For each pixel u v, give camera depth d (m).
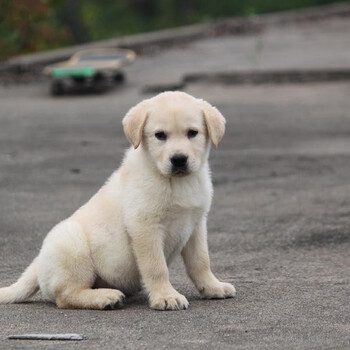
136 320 8.01
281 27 47.31
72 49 36.06
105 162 17.31
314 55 34.56
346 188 14.83
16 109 25.20
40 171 16.59
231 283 9.52
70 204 13.91
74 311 8.48
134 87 28.72
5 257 10.88
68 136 20.55
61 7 44.81
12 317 8.25
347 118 22.59
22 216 13.13
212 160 17.61
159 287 8.54
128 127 8.61
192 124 8.49
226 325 7.75
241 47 38.44
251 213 13.20
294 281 9.52
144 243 8.49
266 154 18.16
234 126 21.83
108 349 7.05
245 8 60.06
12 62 32.06
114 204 8.66
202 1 62.22
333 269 10.05
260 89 28.17
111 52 32.28
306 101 25.62
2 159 17.91
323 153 18.11
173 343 7.19
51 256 8.63
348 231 11.98
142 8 69.88
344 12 53.66
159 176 8.46
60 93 27.86
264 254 10.88
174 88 27.97
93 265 8.70
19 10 33.09
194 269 8.95
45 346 7.17
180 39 41.66
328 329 7.59
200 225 8.88
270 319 7.95
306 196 14.29
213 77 29.52
